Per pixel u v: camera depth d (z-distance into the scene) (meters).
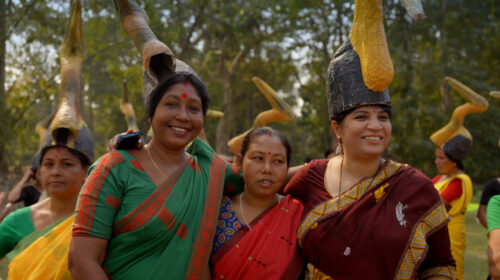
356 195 2.48
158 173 2.39
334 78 2.59
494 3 18.72
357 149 2.49
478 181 22.45
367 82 2.42
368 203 2.44
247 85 22.11
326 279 2.46
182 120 2.37
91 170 2.35
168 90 2.37
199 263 2.33
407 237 2.36
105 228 2.20
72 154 3.00
